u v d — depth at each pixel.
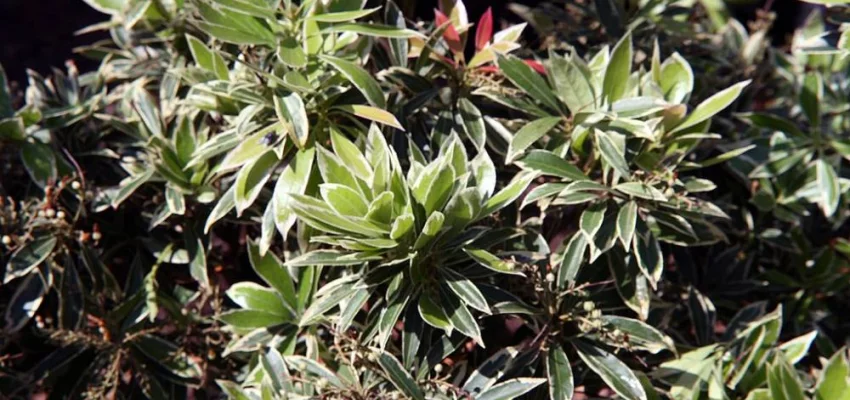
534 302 1.07
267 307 1.09
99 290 1.15
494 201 1.02
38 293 1.14
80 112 1.18
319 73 1.06
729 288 1.22
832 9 1.18
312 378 1.05
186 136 1.12
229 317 1.08
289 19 1.06
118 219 1.17
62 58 1.81
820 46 1.13
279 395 1.05
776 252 1.28
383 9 1.18
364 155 1.06
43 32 1.86
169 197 1.11
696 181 1.07
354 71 1.04
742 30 1.39
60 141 1.19
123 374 1.15
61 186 1.14
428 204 1.00
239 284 1.10
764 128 1.26
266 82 1.06
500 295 1.04
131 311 1.14
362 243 0.99
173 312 1.15
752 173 1.22
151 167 1.13
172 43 1.20
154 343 1.14
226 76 1.09
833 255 1.25
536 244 1.07
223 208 1.06
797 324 1.25
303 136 1.02
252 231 1.18
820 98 1.23
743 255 1.24
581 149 1.09
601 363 1.04
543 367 1.08
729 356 1.11
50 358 1.14
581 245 1.06
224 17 1.04
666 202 1.05
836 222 1.26
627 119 1.05
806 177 1.24
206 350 1.15
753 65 1.35
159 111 1.19
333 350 1.08
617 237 1.08
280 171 1.11
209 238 1.14
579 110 1.07
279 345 1.08
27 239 1.13
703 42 1.35
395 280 1.01
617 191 1.06
